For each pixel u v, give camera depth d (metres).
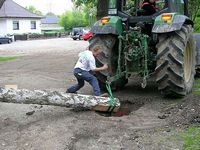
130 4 8.00
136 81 9.19
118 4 7.90
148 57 7.32
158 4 7.63
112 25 7.34
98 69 6.89
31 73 11.14
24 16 54.47
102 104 6.09
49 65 13.37
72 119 5.78
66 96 6.00
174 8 7.68
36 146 4.75
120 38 7.18
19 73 11.22
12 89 5.96
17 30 54.03
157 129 5.28
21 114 6.13
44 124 5.57
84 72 6.84
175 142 4.75
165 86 6.92
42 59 16.11
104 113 6.21
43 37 53.44
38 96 5.91
